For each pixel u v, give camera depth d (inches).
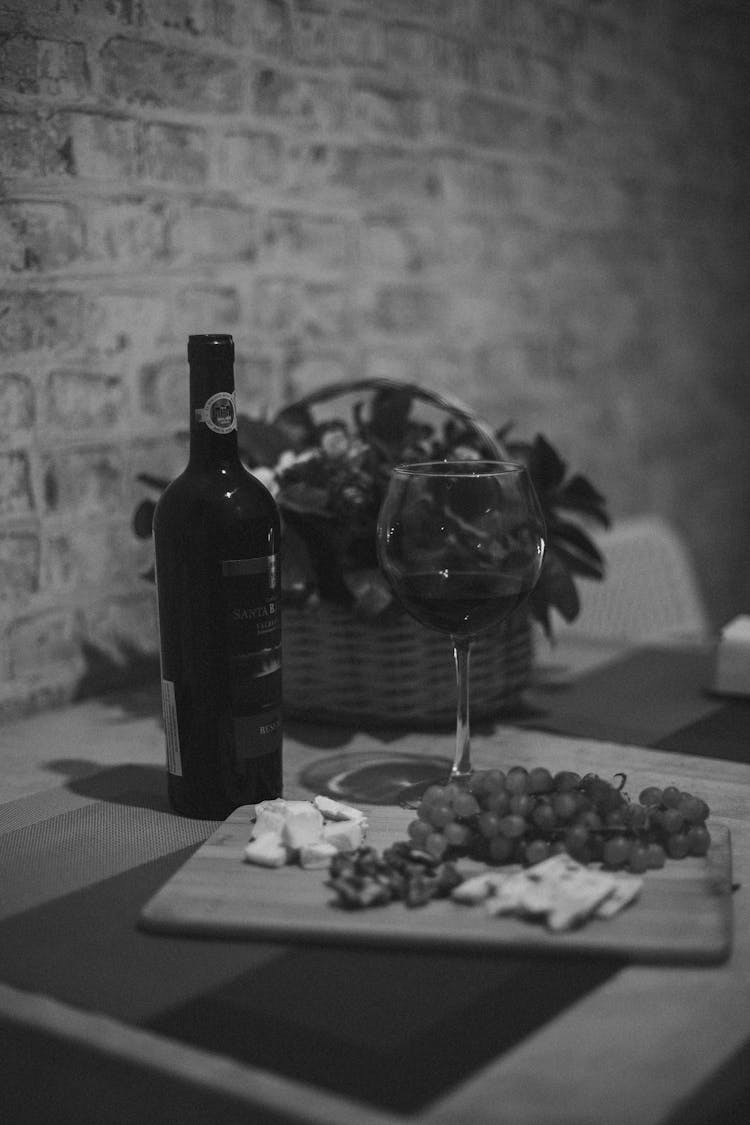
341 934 34.2
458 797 39.1
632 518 115.3
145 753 53.7
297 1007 31.3
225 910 35.6
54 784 49.3
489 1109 26.8
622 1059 28.7
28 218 61.6
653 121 112.3
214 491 42.7
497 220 94.6
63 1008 31.4
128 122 66.2
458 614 43.5
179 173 69.4
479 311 94.0
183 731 44.1
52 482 63.5
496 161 93.7
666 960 32.8
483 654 53.4
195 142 70.2
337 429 58.6
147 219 67.7
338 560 51.1
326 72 78.5
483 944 33.5
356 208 82.0
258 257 75.2
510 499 43.8
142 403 68.0
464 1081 27.9
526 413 100.3
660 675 63.0
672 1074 28.1
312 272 79.3
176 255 69.7
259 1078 28.0
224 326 73.3
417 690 53.1
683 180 117.8
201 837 43.1
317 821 40.3
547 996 31.5
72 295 63.9
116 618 66.8
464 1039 29.7
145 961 33.9
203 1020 30.8
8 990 32.4
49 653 63.7
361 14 80.7
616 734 53.7
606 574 102.0
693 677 62.6
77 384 64.5
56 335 63.3
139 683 68.0
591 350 107.1
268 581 43.4
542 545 44.9
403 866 37.3
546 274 100.6
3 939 35.5
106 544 66.2
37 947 35.0
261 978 32.8
